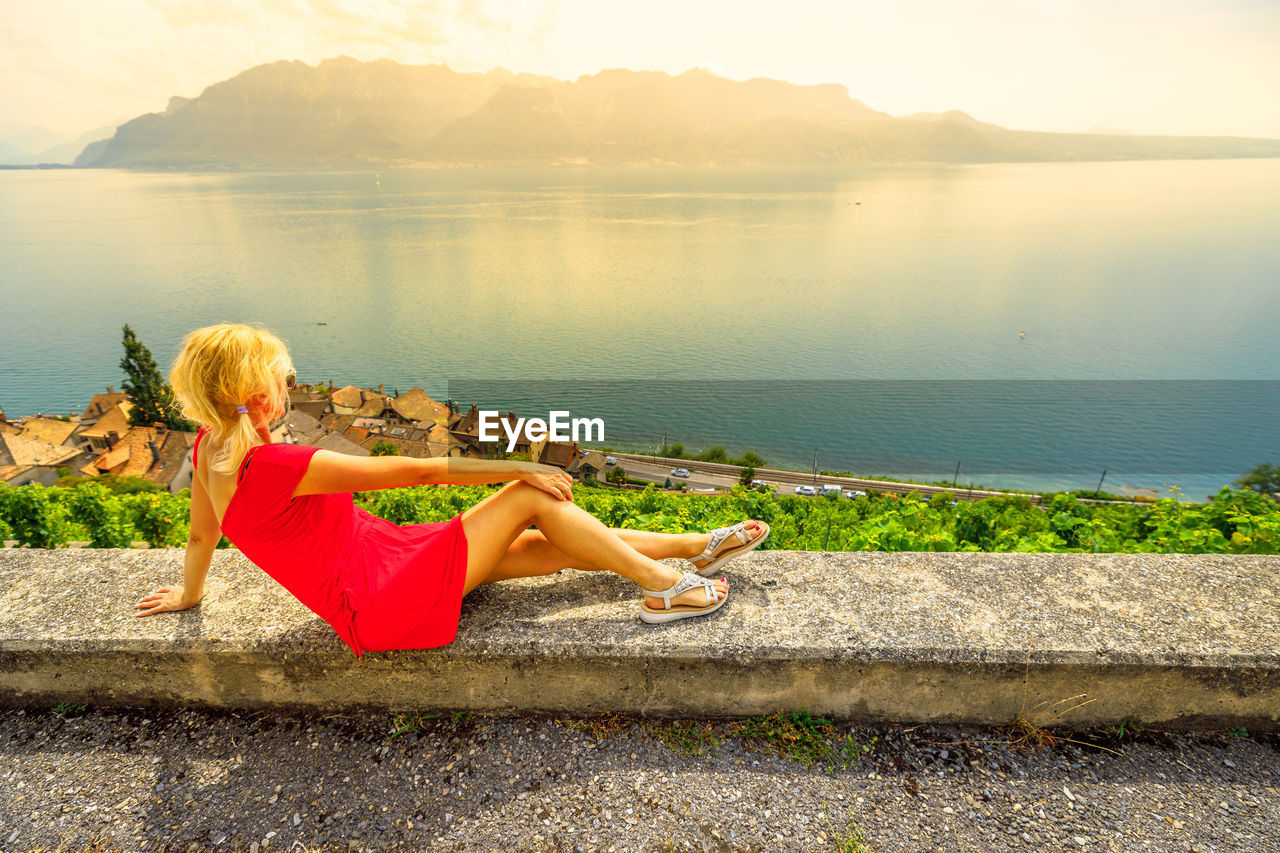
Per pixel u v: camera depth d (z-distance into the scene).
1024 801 2.18
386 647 2.33
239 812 2.18
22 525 5.96
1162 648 2.33
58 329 162.12
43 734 2.49
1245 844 2.03
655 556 2.76
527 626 2.50
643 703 2.47
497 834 2.09
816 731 2.44
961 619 2.51
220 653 2.45
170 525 7.43
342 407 82.69
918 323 174.38
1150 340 152.88
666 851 2.03
